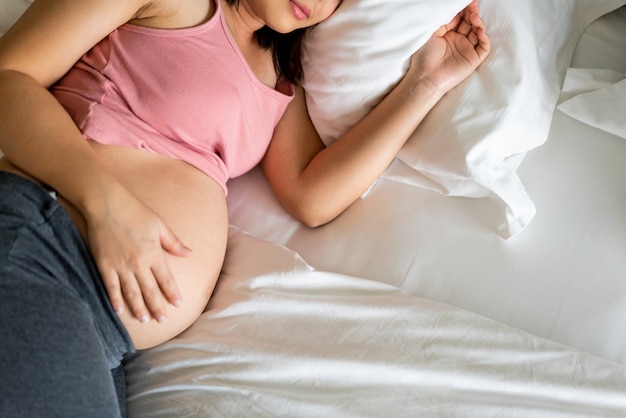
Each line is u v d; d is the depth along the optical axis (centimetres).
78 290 86
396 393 92
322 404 90
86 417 80
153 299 90
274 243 108
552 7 125
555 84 121
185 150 102
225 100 103
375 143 111
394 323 98
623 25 136
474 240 108
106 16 95
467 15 115
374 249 110
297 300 100
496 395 92
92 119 95
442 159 109
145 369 97
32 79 92
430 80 111
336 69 112
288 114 119
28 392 76
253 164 118
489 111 109
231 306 99
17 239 81
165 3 99
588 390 91
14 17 123
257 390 91
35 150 88
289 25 106
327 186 111
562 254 106
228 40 104
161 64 100
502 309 102
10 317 77
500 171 108
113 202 88
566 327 100
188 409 91
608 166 116
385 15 108
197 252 97
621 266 104
